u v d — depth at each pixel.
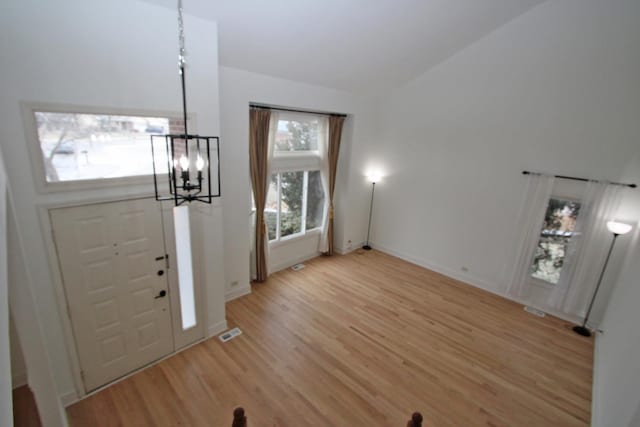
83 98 2.50
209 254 3.64
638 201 3.88
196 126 3.21
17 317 2.10
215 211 3.57
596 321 4.29
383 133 6.30
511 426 2.88
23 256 2.08
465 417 2.95
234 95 4.05
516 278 4.91
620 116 3.89
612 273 4.12
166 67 2.89
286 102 4.66
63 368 2.81
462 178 5.35
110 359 3.09
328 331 4.08
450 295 5.12
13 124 2.26
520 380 3.42
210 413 2.87
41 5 2.21
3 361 0.91
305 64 4.30
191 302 3.63
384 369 3.48
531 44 4.33
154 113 2.89
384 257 6.51
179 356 3.54
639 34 3.64
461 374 3.47
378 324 4.28
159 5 2.75
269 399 3.04
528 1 4.00
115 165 2.80
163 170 3.09
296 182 5.70
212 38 3.17
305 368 3.44
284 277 5.48
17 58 2.19
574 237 4.34
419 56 4.81
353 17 3.51
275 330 4.05
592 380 3.46
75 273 2.73
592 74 3.98
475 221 5.30
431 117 5.54
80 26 2.39
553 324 4.44
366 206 6.75
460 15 3.97
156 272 3.25
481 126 5.00
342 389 3.19
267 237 5.19
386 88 5.80
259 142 4.65
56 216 2.55
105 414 2.81
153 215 3.11
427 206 5.89
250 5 3.02
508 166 4.83
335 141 5.81
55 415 2.40
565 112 4.24
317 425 2.80
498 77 4.70
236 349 3.68
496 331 4.24
